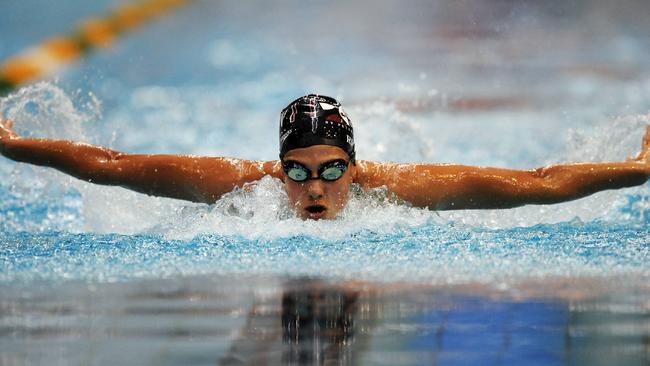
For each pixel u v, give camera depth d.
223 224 13.06
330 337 7.77
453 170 13.91
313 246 11.97
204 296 9.37
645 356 7.14
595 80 36.53
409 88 36.53
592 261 10.95
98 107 21.64
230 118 30.67
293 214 13.20
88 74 41.22
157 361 7.14
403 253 11.45
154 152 24.58
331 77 40.28
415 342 7.61
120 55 46.69
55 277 10.38
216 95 36.25
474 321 8.27
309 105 13.02
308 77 40.59
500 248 11.77
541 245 11.96
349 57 46.38
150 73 42.06
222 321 8.35
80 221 15.35
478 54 45.66
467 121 29.11
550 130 26.94
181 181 13.96
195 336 7.86
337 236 12.54
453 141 25.56
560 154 19.95
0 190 17.53
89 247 12.20
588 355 7.20
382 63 43.88
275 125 29.03
